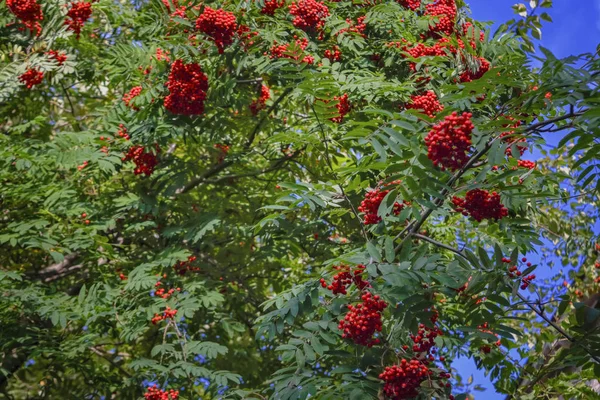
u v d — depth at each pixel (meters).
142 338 9.02
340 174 4.79
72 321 7.18
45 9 8.15
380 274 4.58
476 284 4.36
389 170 4.05
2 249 8.76
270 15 7.34
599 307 8.84
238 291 8.71
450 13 7.44
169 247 7.87
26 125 8.10
